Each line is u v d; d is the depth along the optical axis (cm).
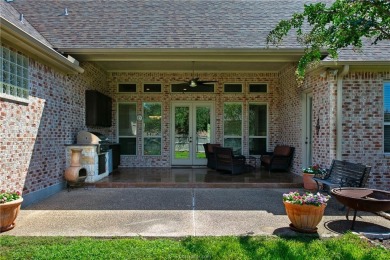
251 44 759
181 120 1105
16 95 534
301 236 401
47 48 577
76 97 801
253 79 1095
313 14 389
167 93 1091
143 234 408
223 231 421
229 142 1104
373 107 679
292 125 931
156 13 931
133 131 1099
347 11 350
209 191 698
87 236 399
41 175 623
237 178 816
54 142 681
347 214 471
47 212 518
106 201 598
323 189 697
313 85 777
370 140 679
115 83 1088
